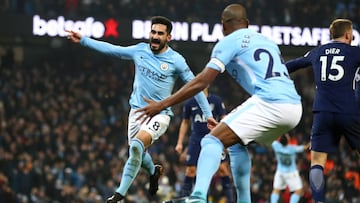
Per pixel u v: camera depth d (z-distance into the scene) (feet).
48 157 82.53
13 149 84.99
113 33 107.76
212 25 108.78
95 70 112.98
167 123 33.60
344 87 31.04
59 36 108.27
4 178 75.05
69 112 97.04
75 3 108.27
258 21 110.11
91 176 80.89
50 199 77.00
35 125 91.20
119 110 102.58
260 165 85.76
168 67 33.47
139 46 34.09
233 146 28.37
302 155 86.28
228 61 25.64
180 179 80.33
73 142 88.33
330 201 76.95
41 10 107.96
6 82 102.99
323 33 110.32
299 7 111.24
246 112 25.48
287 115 25.62
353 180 81.87
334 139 31.60
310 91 113.09
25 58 116.88
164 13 108.68
